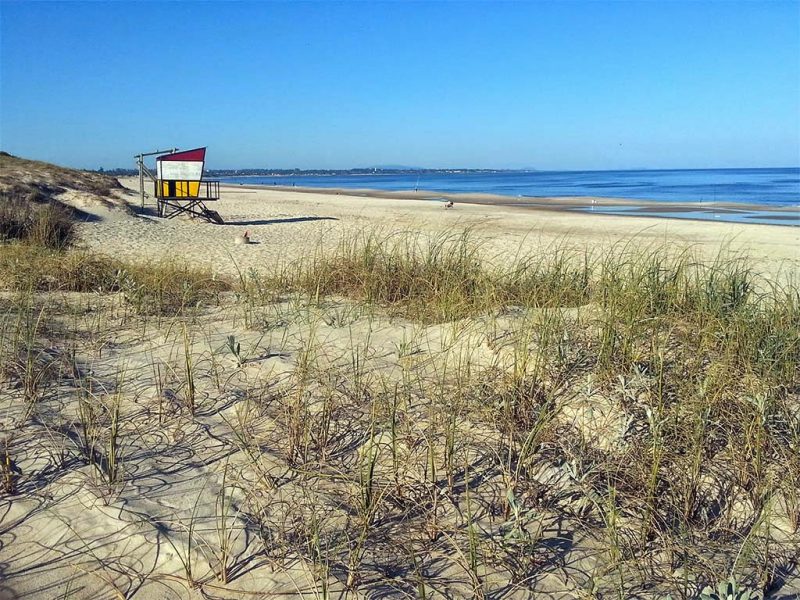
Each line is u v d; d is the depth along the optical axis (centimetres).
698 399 340
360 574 240
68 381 395
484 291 579
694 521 275
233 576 237
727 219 2584
